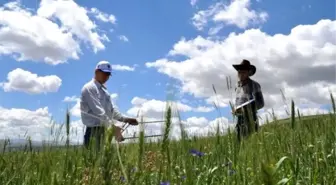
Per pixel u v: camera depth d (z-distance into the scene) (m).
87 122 6.12
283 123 3.04
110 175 1.42
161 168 1.89
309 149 2.62
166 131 1.82
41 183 2.22
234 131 2.71
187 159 1.91
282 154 2.66
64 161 2.14
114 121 1.50
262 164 1.43
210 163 2.67
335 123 2.88
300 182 2.43
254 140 2.47
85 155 2.00
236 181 2.26
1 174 2.47
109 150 1.42
